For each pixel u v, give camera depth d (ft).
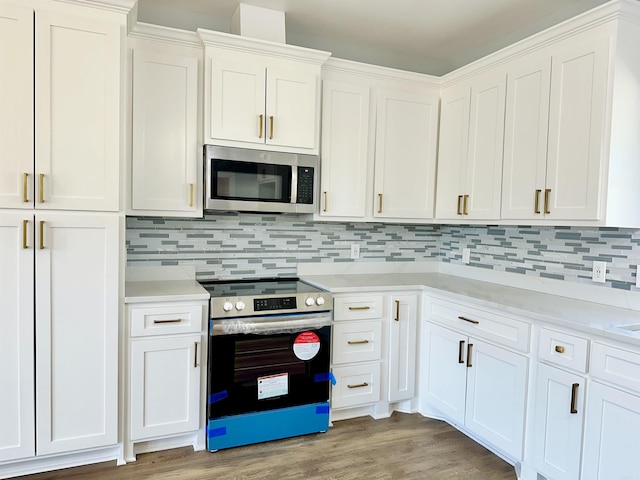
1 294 6.30
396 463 7.47
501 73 8.36
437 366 8.87
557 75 7.20
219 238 9.44
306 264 10.31
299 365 8.18
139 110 7.64
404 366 9.29
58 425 6.73
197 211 8.19
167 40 7.77
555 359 6.29
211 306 7.47
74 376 6.77
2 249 6.26
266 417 7.97
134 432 7.24
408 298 9.23
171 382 7.42
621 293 7.21
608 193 6.44
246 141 8.25
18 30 6.16
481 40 10.06
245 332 7.65
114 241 6.88
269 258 9.93
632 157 6.61
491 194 8.59
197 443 7.75
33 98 6.28
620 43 6.35
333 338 8.61
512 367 7.03
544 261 8.64
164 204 7.90
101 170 6.72
